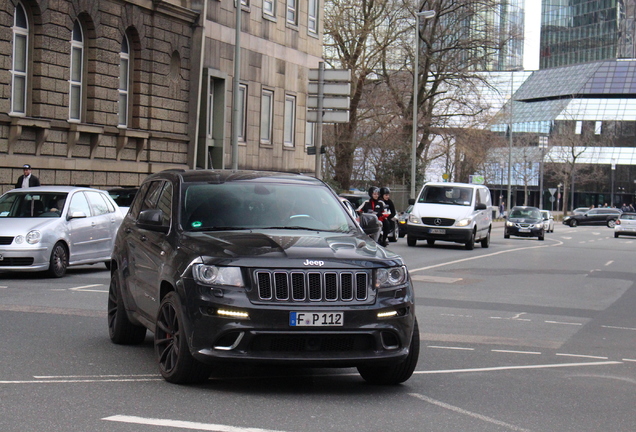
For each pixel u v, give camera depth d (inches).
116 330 376.8
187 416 253.6
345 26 1925.4
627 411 285.0
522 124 4744.1
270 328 273.9
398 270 296.7
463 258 1070.4
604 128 4549.7
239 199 338.6
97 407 263.1
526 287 742.5
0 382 296.7
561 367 368.2
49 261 665.0
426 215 1239.5
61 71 1099.9
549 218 2434.8
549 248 1429.6
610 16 5354.3
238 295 276.4
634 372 362.0
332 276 282.0
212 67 1434.5
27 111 1061.1
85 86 1162.6
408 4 1967.3
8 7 1008.9
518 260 1075.9
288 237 304.7
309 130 1819.6
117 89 1214.3
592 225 3535.9
